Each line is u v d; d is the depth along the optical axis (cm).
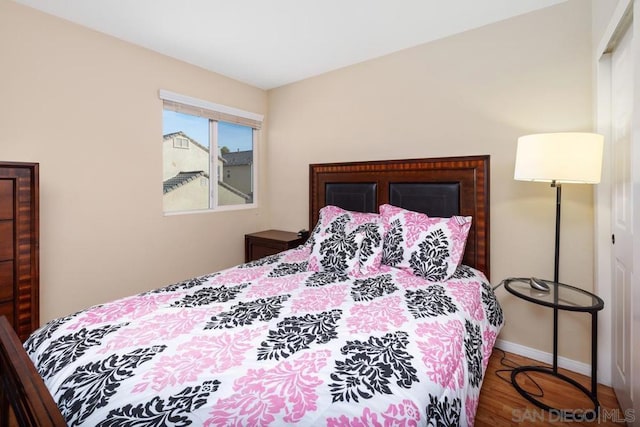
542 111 203
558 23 196
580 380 189
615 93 165
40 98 201
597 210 180
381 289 167
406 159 255
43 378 96
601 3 169
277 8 200
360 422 76
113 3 193
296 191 342
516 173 178
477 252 224
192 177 301
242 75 315
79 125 219
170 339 113
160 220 269
